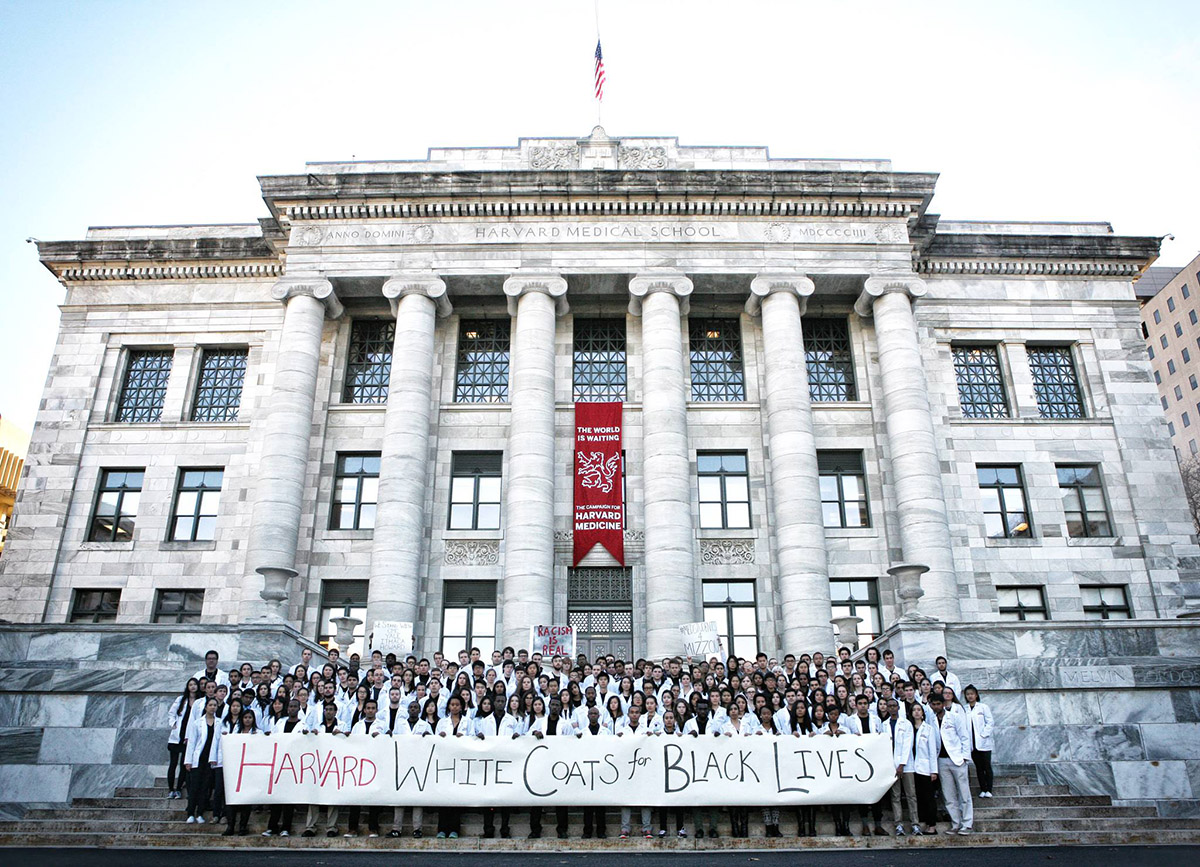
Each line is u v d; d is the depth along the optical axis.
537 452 29.48
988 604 30.16
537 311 31.25
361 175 31.67
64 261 34.53
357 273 31.81
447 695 16.31
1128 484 31.97
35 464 32.31
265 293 34.34
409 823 15.29
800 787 14.43
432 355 31.39
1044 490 31.73
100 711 18.42
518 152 33.78
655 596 27.91
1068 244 34.47
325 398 31.88
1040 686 18.56
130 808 15.84
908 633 19.53
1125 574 30.72
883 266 32.00
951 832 14.41
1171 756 18.06
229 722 15.27
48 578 30.73
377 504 29.16
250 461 31.86
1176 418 99.31
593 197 32.03
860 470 31.47
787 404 30.17
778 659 28.67
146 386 34.09
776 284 31.58
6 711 18.38
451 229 32.31
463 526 30.53
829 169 33.88
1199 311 95.56
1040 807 15.66
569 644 23.53
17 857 12.63
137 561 30.86
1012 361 33.66
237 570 30.45
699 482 31.19
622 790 14.38
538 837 14.45
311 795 14.27
